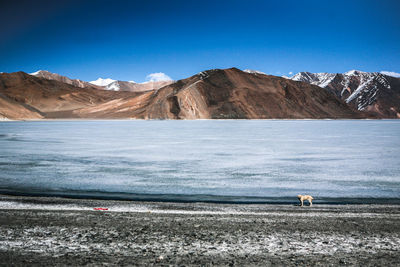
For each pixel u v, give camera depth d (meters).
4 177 18.41
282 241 7.88
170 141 43.22
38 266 6.33
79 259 6.68
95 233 8.38
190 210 11.31
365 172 20.34
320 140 44.84
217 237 8.13
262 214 10.65
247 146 36.56
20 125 103.94
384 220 9.84
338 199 13.64
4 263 6.45
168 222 9.47
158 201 13.25
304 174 19.70
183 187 16.14
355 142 41.72
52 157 27.11
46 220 9.55
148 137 50.31
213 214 10.59
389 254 7.09
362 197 14.02
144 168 21.83
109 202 12.65
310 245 7.62
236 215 10.46
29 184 16.55
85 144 38.75
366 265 6.52
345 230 8.78
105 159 26.08
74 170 20.92
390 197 14.01
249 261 6.65
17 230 8.56
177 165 23.17
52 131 67.75
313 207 11.98
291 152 30.84
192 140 44.94
